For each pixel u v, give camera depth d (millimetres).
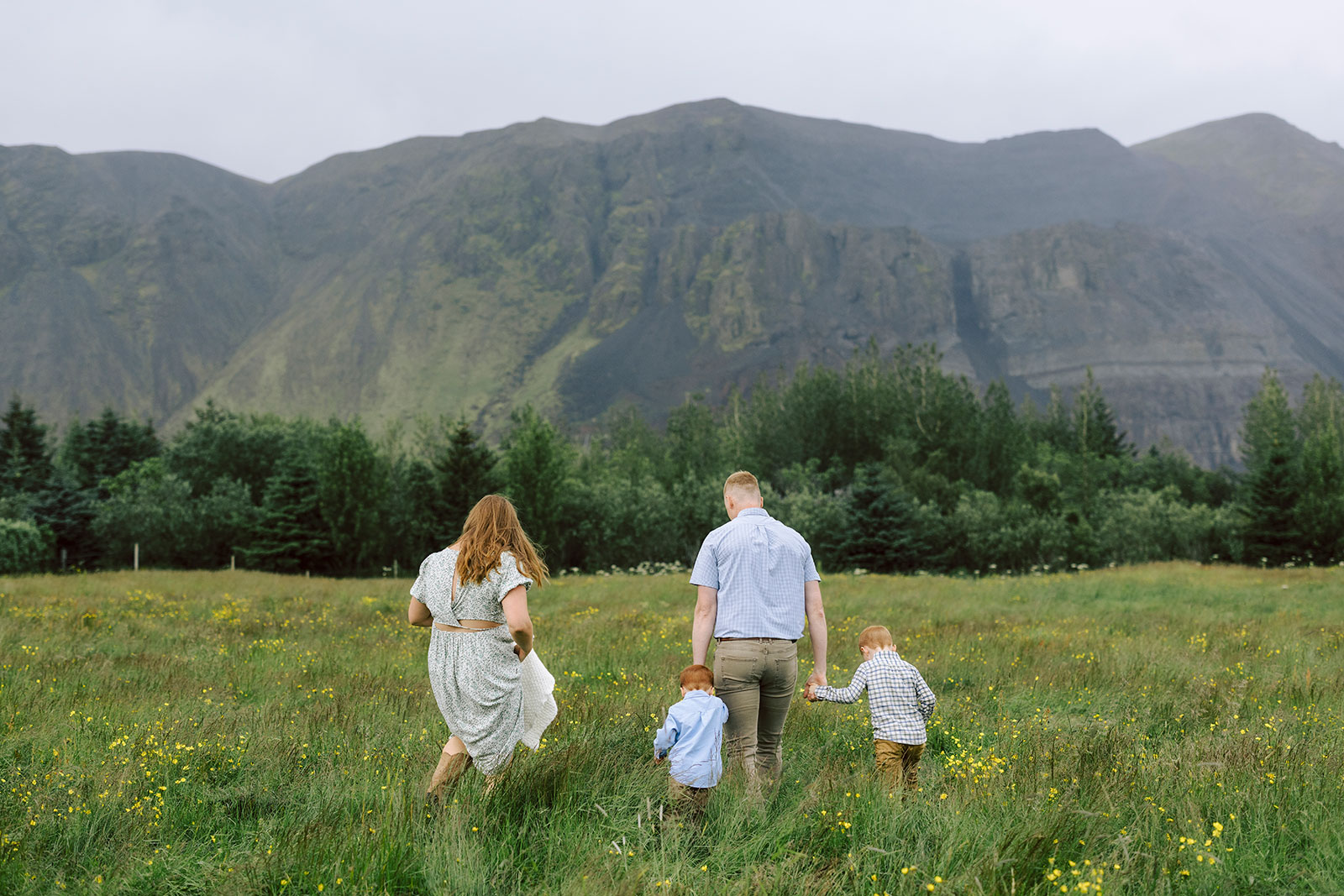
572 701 6688
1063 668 8922
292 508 51125
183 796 4410
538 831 3805
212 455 65375
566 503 55188
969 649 10516
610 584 24609
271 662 9367
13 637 10531
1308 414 81812
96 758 5051
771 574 4750
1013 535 49219
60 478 53688
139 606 15570
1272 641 11211
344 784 4516
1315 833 3686
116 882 3305
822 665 4930
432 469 56406
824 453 73000
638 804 4266
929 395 70812
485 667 4219
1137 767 4664
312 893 3203
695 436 87312
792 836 3832
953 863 3414
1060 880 3223
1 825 3764
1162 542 50281
